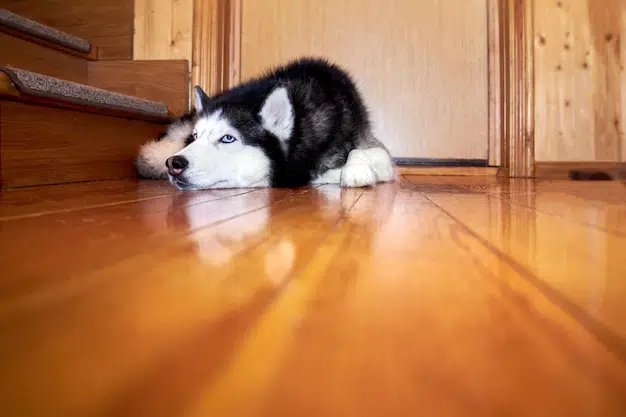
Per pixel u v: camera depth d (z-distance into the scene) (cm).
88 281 42
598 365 26
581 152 293
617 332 31
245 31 307
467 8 297
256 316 33
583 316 34
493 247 62
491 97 297
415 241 66
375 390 23
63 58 257
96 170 195
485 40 297
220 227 77
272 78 211
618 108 291
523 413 21
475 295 39
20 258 51
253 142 181
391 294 40
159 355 26
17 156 153
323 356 27
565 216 94
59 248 57
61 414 20
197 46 278
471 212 101
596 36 289
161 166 210
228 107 183
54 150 169
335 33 304
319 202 122
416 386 23
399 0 300
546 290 41
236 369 25
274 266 50
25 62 232
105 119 199
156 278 44
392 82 304
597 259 54
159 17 279
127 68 277
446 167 299
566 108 291
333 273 47
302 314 34
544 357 27
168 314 34
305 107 192
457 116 301
